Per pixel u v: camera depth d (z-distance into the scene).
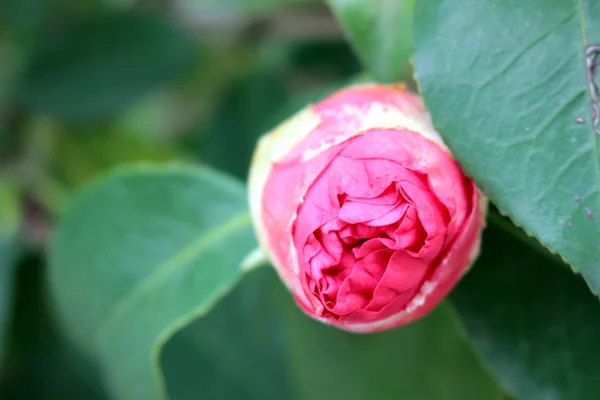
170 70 0.40
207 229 0.32
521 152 0.26
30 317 0.39
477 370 0.31
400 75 0.29
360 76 0.33
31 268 0.39
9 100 0.40
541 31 0.26
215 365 0.36
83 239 0.33
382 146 0.26
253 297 0.35
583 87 0.26
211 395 0.36
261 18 0.41
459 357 0.32
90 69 0.40
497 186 0.26
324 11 0.39
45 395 0.38
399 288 0.25
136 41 0.40
